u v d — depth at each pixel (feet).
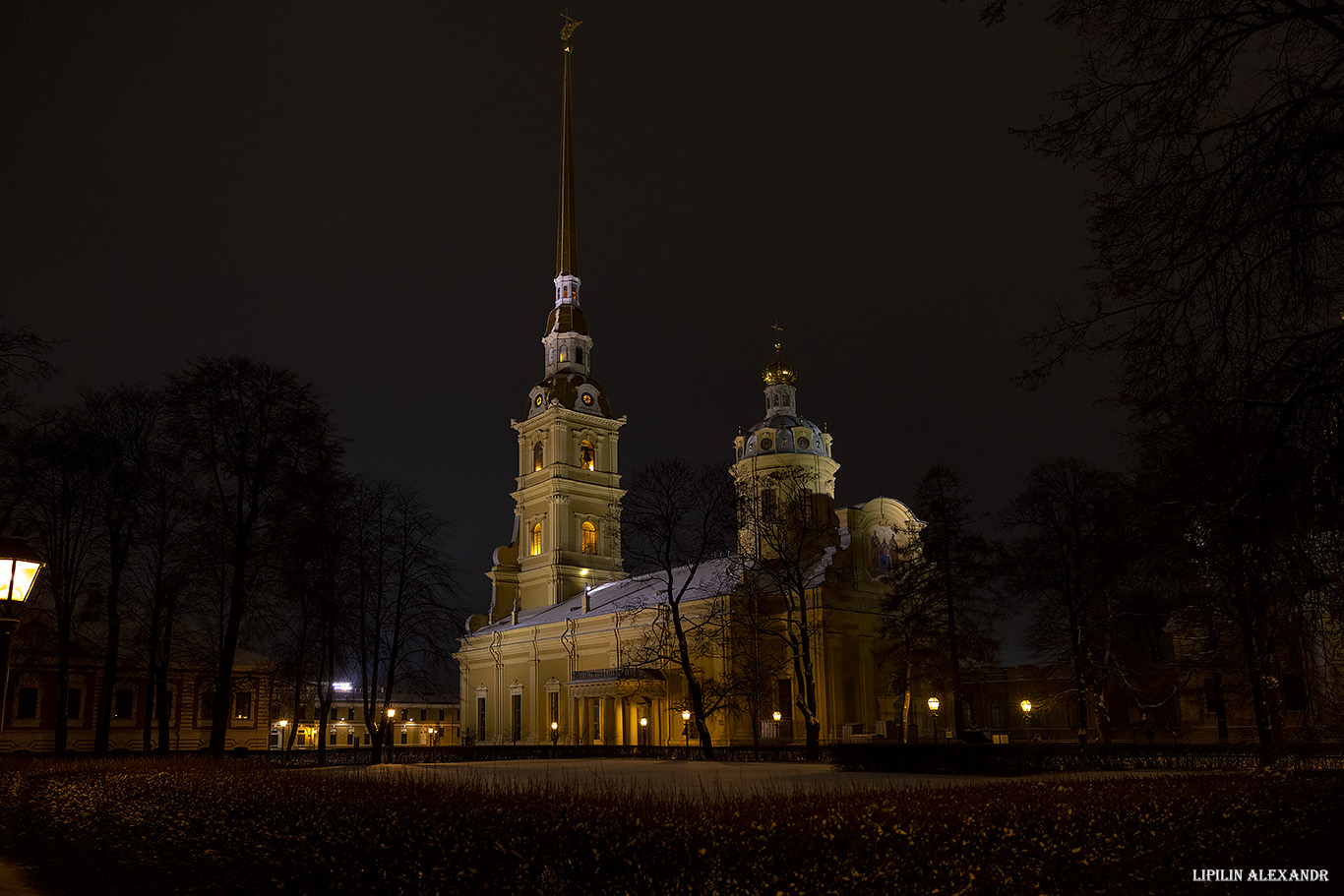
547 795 32.01
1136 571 45.06
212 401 128.88
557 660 260.83
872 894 21.53
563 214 329.52
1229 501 34.01
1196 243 32.99
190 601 138.41
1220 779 39.06
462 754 175.63
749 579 195.93
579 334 316.60
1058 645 160.97
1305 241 31.24
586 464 305.94
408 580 159.74
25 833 60.18
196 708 188.75
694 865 21.80
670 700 219.82
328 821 31.48
